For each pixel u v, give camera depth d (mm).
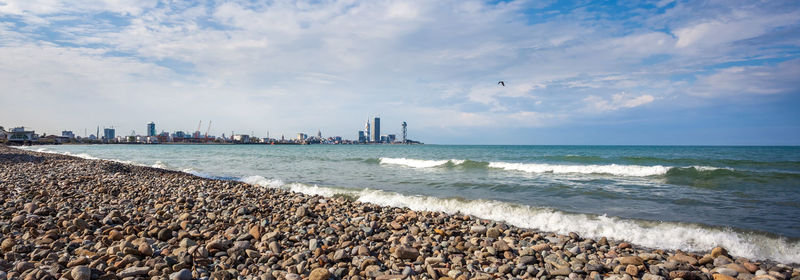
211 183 16625
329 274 5555
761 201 12711
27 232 6699
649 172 21859
